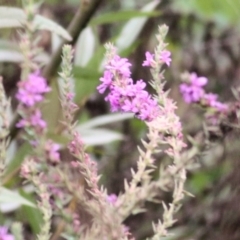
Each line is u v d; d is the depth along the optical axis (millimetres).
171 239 1160
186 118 1544
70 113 865
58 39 1241
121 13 1186
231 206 1435
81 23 1154
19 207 1225
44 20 984
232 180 1430
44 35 1442
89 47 1263
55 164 840
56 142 1066
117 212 820
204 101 869
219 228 1451
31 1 861
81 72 1144
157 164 1326
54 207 870
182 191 848
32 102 826
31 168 853
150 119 867
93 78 1150
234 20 1643
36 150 837
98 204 838
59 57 1128
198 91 872
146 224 1482
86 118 1611
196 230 1480
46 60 1217
